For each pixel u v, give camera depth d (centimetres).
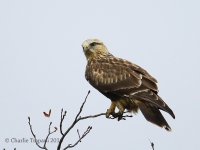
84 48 1389
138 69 1238
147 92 1130
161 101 1076
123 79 1225
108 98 1290
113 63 1296
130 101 1223
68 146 938
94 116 995
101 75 1292
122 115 1266
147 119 1085
